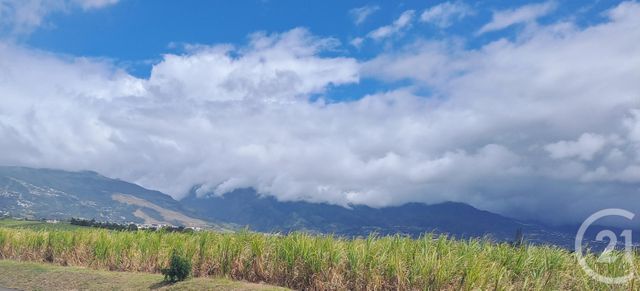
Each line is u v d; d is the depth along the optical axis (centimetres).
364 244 1465
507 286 1203
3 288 1808
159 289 1558
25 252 2400
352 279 1387
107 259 2044
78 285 1733
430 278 1277
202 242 1777
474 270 1226
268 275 1558
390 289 1322
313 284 1434
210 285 1505
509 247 1388
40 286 1798
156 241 1975
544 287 1223
